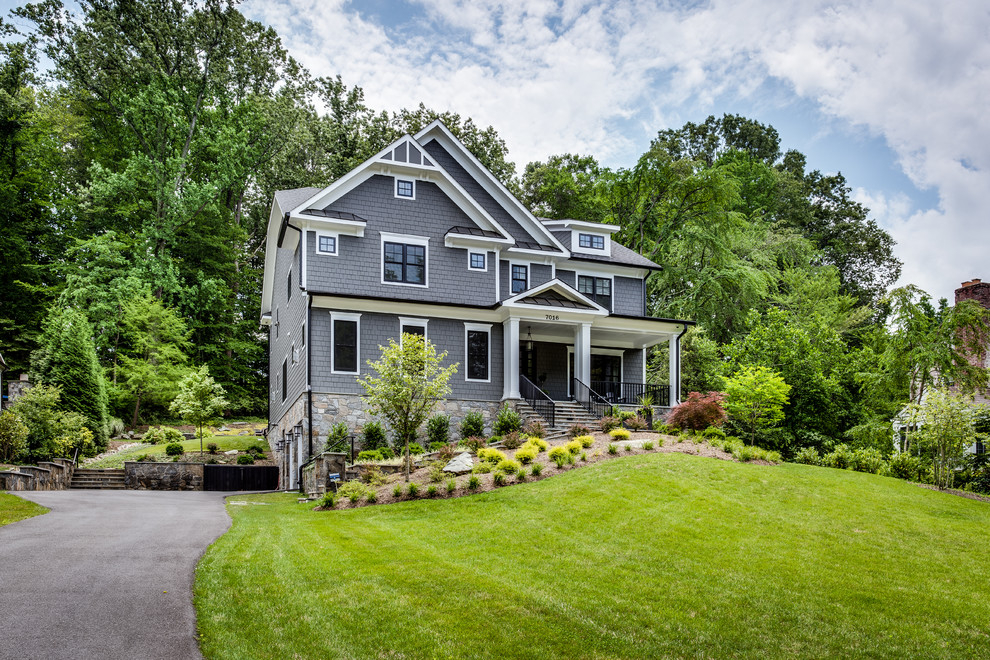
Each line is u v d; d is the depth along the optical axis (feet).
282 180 156.04
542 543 40.91
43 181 131.44
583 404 89.35
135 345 119.44
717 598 32.76
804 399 100.12
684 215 148.46
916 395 94.38
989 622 31.35
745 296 141.38
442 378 60.44
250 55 143.64
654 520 44.83
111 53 130.11
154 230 127.13
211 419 105.70
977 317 88.28
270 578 32.27
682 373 124.67
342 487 59.11
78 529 42.34
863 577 36.35
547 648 26.53
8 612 25.34
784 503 49.98
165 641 23.93
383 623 27.78
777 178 204.13
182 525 45.91
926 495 54.95
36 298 126.00
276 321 112.57
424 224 91.66
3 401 97.71
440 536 42.93
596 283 106.01
